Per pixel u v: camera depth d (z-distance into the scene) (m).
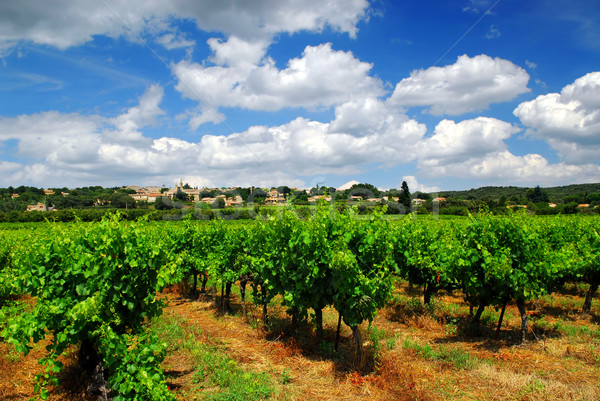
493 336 8.98
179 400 5.79
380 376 6.55
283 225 8.48
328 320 10.09
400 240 11.85
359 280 6.98
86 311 5.27
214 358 7.40
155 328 9.35
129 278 5.82
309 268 7.57
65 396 5.96
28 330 5.36
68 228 6.97
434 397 5.85
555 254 9.16
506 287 8.30
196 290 15.41
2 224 39.09
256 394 5.95
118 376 5.21
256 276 10.12
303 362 7.43
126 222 6.36
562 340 8.43
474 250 8.56
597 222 14.33
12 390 6.12
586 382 6.28
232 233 12.17
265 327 9.51
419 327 9.87
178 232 14.75
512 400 5.76
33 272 5.75
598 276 10.42
